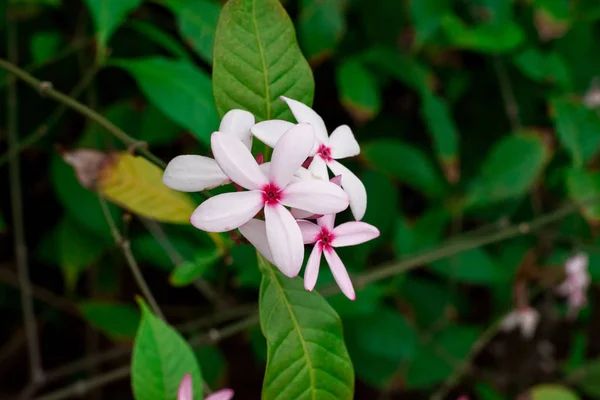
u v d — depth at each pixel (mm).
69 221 684
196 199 558
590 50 905
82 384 586
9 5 672
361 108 735
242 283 671
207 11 613
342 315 669
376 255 842
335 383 500
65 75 757
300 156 475
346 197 476
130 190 557
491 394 898
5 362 859
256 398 904
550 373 987
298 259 470
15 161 657
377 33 786
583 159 829
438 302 836
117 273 764
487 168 820
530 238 892
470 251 811
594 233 811
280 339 496
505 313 846
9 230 840
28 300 671
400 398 943
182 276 549
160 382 490
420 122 895
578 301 883
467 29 763
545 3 792
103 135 667
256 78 502
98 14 601
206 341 583
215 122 591
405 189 952
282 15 505
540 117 909
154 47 752
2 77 660
